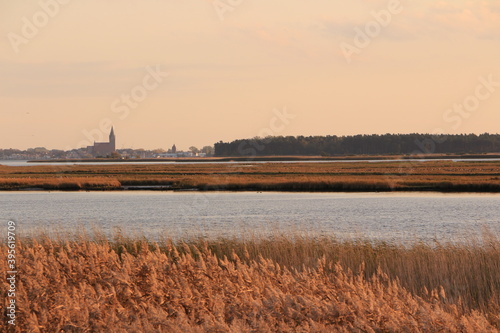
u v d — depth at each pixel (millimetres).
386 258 29359
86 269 18172
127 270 16906
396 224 71562
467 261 27078
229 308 14516
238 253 32500
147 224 72812
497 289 23312
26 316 15047
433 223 72500
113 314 14250
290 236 37344
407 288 23938
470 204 101375
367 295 14633
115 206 104000
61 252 19328
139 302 15398
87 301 15047
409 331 13227
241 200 115000
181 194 134750
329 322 13812
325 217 80750
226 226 67938
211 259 17375
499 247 30422
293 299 14367
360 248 34031
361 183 142500
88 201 117375
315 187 144375
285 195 128250
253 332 13195
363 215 83625
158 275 16750
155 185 164250
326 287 15594
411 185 142875
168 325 13594
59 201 118250
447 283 23641
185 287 15391
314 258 28734
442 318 13492
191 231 57562
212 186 150875
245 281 16094
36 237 38969
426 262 27344
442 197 118125
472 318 13828
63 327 14508
